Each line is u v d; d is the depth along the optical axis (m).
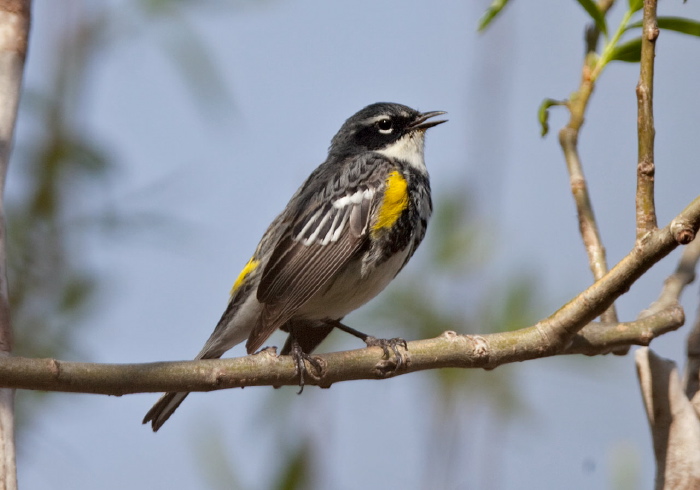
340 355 8.16
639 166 7.54
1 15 8.30
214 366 7.63
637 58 9.23
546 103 9.37
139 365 7.28
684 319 8.10
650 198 7.54
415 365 8.20
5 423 6.90
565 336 8.06
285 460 9.44
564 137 9.22
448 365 8.25
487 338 8.23
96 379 7.04
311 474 9.35
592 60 9.38
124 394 7.22
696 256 8.55
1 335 7.44
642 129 7.53
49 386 6.91
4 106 8.11
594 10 9.16
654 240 7.39
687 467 7.39
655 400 7.60
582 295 7.90
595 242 8.79
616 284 7.69
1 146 7.96
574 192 9.00
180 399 9.54
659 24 9.12
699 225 7.25
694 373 7.88
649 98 7.48
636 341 7.96
